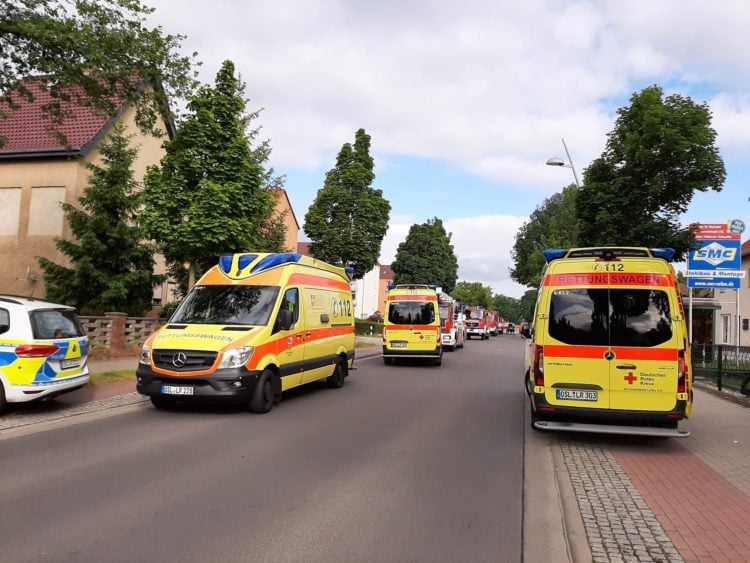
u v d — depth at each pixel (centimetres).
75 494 511
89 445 691
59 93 1548
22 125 2352
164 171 1506
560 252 823
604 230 1213
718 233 1591
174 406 977
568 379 760
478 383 1504
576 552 409
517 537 442
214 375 873
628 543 427
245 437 755
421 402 1131
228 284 1047
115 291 1669
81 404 942
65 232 2203
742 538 439
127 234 1728
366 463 645
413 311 1964
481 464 662
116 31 1391
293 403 1066
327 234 3194
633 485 584
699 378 1675
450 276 6306
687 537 441
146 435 752
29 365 808
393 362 2098
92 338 1488
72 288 1719
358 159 3312
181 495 514
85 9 1348
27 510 469
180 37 1488
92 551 393
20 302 838
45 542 407
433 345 1945
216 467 608
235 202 1486
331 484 561
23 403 925
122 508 478
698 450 752
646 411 737
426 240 6059
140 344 1655
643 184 1164
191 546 405
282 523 455
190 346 884
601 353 751
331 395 1192
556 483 596
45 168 2236
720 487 579
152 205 1488
